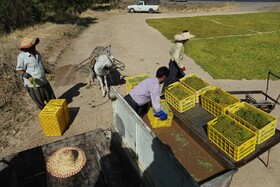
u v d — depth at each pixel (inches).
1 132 285.9
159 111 201.8
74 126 296.2
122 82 406.9
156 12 1330.0
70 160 184.1
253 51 569.3
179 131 209.0
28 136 279.7
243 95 361.7
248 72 449.1
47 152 197.2
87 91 377.1
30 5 794.2
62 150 192.7
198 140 192.7
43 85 290.2
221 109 204.4
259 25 879.1
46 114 261.7
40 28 754.2
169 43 647.1
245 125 186.4
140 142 182.2
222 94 230.8
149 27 858.8
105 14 1225.4
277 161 239.5
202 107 228.4
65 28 775.1
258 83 405.1
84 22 933.2
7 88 370.6
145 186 182.4
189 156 181.3
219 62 499.2
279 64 486.3
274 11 1246.9
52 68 467.2
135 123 181.3
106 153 204.4
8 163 187.0
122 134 223.8
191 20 1013.8
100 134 217.2
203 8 1416.1
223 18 1058.7
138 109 230.2
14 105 339.3
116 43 645.9
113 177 178.4
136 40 675.4
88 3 1207.6
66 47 607.8
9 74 405.7
